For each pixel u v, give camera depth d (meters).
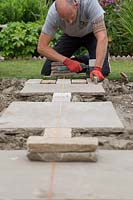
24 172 2.73
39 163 2.90
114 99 5.46
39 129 3.68
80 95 5.36
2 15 11.40
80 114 4.23
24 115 4.20
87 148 2.92
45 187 2.49
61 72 6.70
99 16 5.70
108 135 3.69
